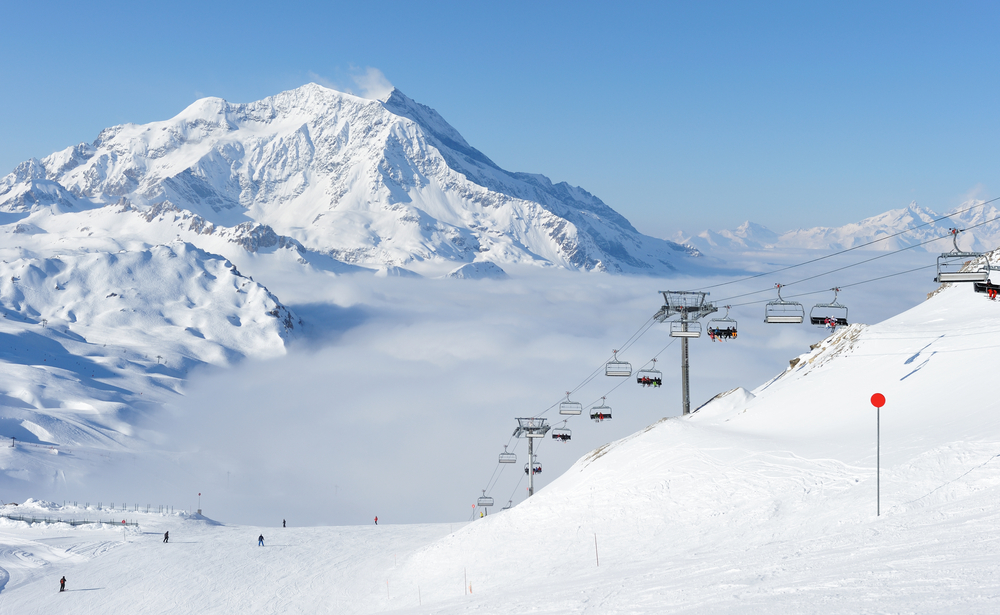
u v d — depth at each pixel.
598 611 20.59
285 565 62.88
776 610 16.03
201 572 62.75
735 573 21.34
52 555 73.31
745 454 38.50
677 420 47.72
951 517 21.92
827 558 20.56
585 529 38.56
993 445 27.11
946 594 14.60
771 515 30.59
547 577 33.78
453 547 46.22
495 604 26.08
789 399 47.06
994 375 34.59
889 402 38.84
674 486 38.06
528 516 43.75
